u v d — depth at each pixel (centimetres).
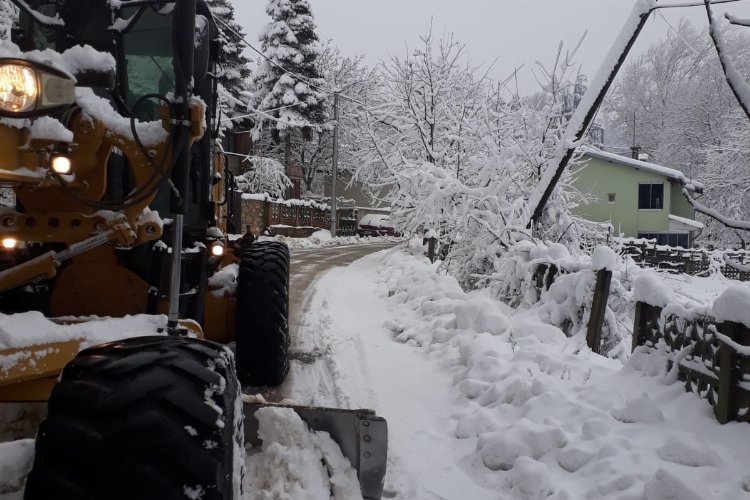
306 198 3909
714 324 351
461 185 999
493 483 329
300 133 3712
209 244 397
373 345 628
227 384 161
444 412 434
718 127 3102
